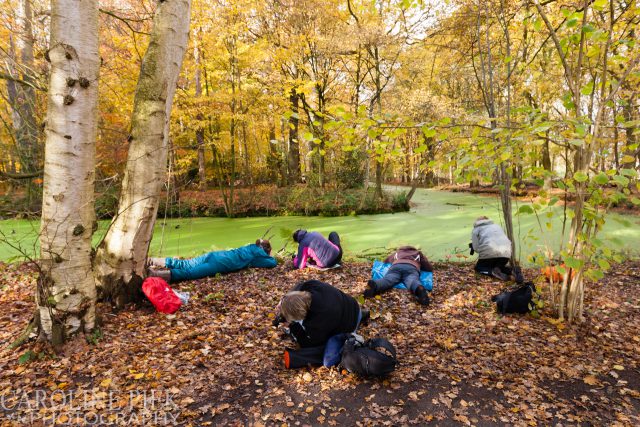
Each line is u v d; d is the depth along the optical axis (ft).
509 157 9.78
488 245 17.95
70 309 10.84
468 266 20.72
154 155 13.16
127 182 13.24
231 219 42.78
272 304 14.99
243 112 41.11
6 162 28.89
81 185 10.59
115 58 29.12
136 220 13.30
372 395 9.37
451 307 14.73
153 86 12.83
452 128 10.43
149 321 12.91
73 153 10.28
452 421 8.44
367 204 46.52
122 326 12.39
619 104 11.66
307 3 42.19
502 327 12.92
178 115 36.63
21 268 19.10
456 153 10.53
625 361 10.73
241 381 9.93
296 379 10.06
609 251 10.78
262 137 62.13
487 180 10.80
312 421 8.44
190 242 28.76
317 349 10.85
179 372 10.12
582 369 10.37
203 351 11.19
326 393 9.47
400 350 11.59
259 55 40.27
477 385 9.77
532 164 10.19
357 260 23.25
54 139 10.10
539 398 9.21
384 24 42.42
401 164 47.57
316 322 10.72
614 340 11.91
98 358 10.50
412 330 12.88
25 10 20.53
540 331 12.55
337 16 46.50
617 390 9.50
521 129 9.71
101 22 28.68
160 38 12.72
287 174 58.08
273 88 42.57
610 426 8.22
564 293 12.94
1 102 26.55
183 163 42.65
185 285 17.06
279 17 44.75
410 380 10.02
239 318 13.61
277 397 9.29
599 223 10.99
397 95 47.39
